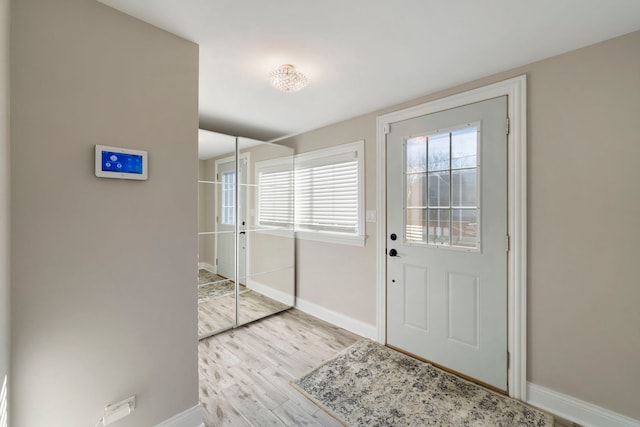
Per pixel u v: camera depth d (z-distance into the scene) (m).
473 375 2.02
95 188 1.26
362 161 2.69
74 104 1.20
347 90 2.16
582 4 1.24
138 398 1.38
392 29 1.43
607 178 1.52
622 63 1.48
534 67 1.75
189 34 1.48
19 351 1.09
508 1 1.22
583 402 1.60
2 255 0.95
